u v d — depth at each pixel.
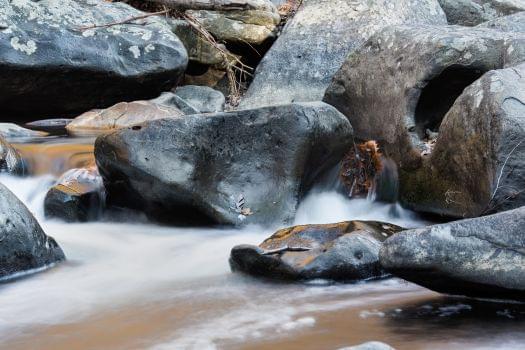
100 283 5.54
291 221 6.82
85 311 4.94
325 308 4.79
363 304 4.84
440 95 7.99
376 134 8.40
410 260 4.52
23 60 9.70
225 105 11.73
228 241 6.55
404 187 7.64
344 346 4.11
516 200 6.27
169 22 12.01
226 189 6.90
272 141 6.94
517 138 6.24
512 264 4.42
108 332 4.55
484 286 4.52
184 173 6.79
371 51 8.69
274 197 6.88
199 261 6.07
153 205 7.03
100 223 7.20
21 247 5.65
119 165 6.92
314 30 11.62
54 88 10.17
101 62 10.23
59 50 9.95
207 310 4.86
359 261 5.29
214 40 12.40
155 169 6.80
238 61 12.33
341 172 7.88
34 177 8.05
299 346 4.15
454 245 4.49
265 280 5.43
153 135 6.86
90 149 8.48
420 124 7.93
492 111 6.38
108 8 10.85
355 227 5.74
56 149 8.45
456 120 6.88
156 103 10.27
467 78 7.90
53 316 4.85
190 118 6.89
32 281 5.55
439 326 4.37
